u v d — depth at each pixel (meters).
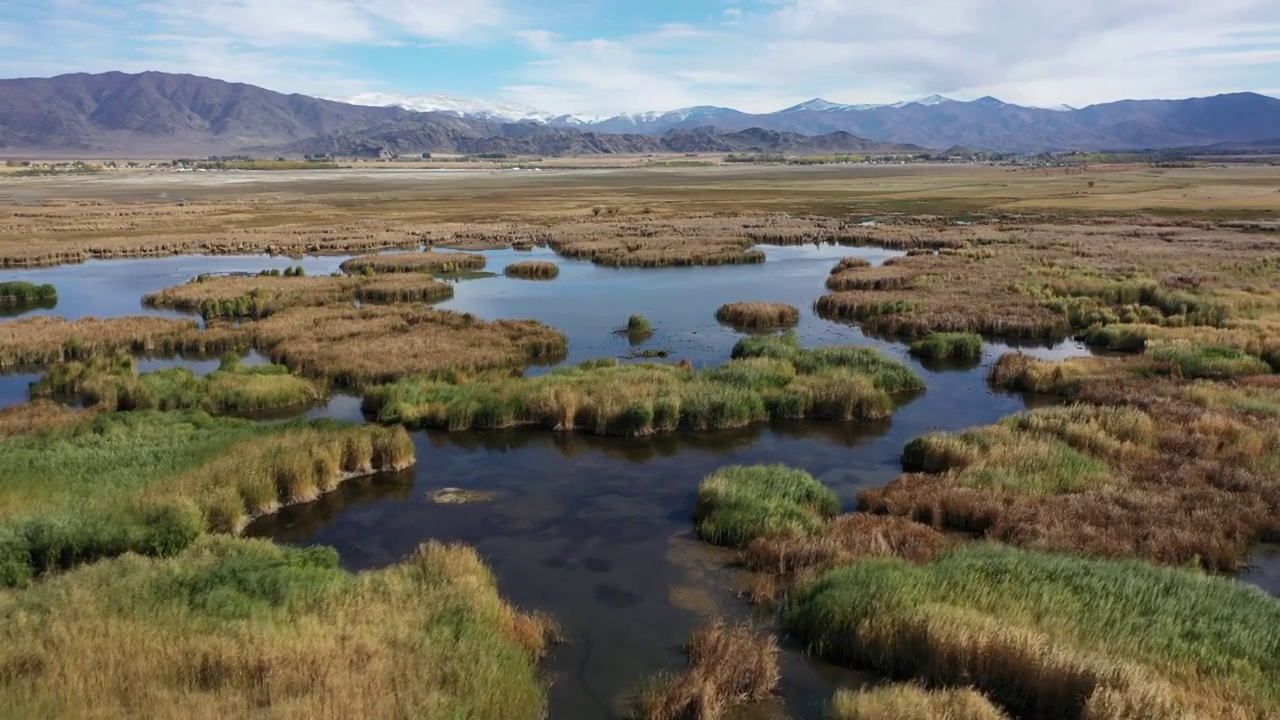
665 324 42.97
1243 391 26.34
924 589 13.98
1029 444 21.55
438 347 34.91
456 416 25.66
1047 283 48.38
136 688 11.16
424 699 11.13
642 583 16.00
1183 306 40.59
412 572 15.57
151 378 29.72
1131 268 53.22
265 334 38.22
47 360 35.53
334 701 10.91
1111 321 39.59
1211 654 11.90
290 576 14.96
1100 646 12.12
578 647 13.72
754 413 26.36
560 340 36.75
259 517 19.48
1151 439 22.23
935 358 35.28
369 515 19.59
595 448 24.12
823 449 23.94
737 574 16.33
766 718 11.68
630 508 19.80
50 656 11.80
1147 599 13.52
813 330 41.16
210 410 27.69
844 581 14.45
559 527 18.73
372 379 30.84
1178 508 17.80
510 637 13.41
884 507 18.89
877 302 44.22
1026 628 12.46
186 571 15.04
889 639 12.73
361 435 22.62
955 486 19.31
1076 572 14.41
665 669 12.98
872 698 11.26
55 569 15.79
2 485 19.00
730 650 12.70
